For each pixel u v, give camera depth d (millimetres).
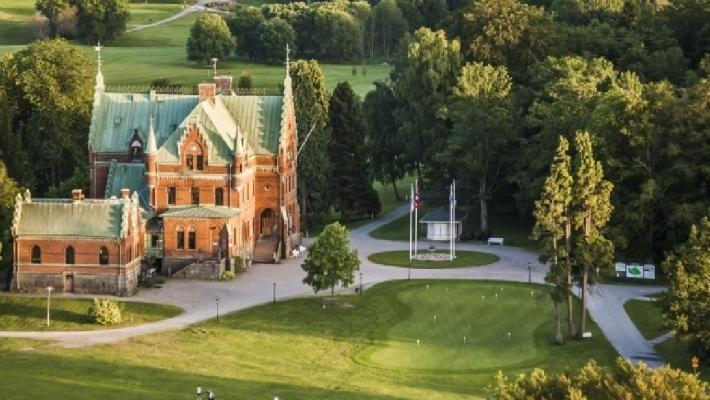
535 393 86750
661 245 175875
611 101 176000
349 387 116625
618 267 172125
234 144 176250
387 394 114125
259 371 123188
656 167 176000
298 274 175500
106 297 158875
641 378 83812
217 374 120500
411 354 133750
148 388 111375
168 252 172500
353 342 138625
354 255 156375
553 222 140750
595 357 133125
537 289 165000
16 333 140625
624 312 153250
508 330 145000
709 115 169000
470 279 171500
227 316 149000
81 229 160625
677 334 127250
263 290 164000
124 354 129250
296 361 129250
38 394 105250
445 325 147000
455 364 129875
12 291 161125
